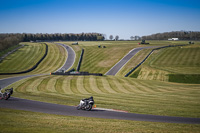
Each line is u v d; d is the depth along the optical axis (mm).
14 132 10367
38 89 37406
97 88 40750
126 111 18672
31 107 18812
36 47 142125
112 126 12594
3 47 129750
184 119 16219
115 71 76188
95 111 18312
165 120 15703
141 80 53312
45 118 14164
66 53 116688
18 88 37438
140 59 90375
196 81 53250
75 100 25016
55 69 83750
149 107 20984
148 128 12422
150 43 167000
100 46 137000
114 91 37500
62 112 17234
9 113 15367
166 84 47938
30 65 89750
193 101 25625
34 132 10516
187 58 85000
